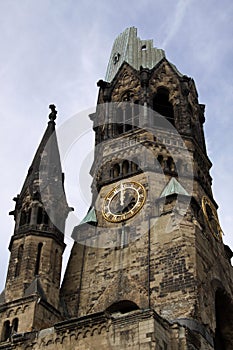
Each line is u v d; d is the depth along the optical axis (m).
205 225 67.06
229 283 65.56
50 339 51.00
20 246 63.72
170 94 83.31
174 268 58.88
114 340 48.09
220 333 64.44
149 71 84.50
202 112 87.88
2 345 53.03
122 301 59.47
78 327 50.31
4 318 56.72
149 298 57.78
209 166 79.75
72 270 65.75
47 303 57.62
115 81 86.25
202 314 55.03
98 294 61.56
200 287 57.12
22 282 59.69
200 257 60.28
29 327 54.56
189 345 49.31
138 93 82.31
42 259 62.25
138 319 48.19
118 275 61.75
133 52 90.44
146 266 60.69
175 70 86.75
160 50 91.06
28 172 72.56
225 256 68.44
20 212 67.38
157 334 47.41
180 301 55.88
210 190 76.19
